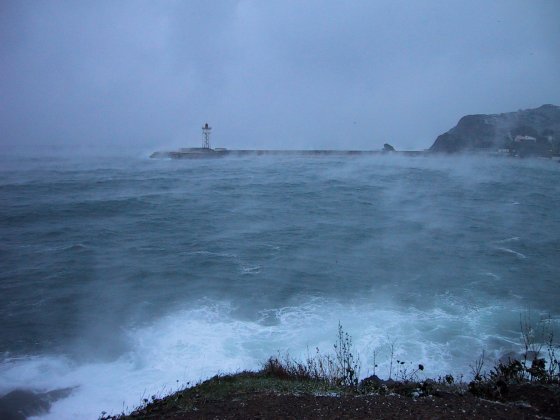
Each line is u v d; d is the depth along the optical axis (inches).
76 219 1043.9
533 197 1481.3
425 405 216.7
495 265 714.2
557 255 778.2
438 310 528.4
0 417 317.1
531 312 523.2
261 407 230.5
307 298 565.0
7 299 559.2
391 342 442.6
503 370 282.5
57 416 320.8
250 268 688.4
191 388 309.3
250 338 453.1
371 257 755.4
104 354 422.6
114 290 591.8
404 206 1277.1
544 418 195.3
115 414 317.7
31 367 396.5
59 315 512.4
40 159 3129.9
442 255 770.2
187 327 478.3
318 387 276.7
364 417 202.4
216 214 1122.7
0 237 868.6
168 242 847.7
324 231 949.2
